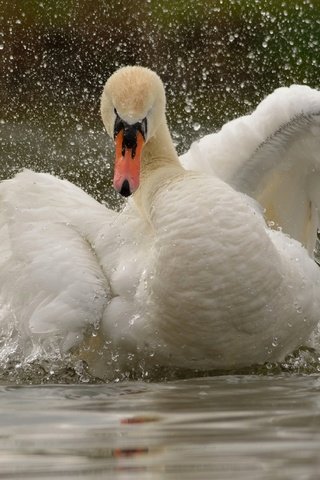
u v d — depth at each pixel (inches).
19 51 1001.5
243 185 548.7
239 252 431.2
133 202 509.7
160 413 352.2
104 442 310.3
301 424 326.3
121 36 1014.4
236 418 338.3
